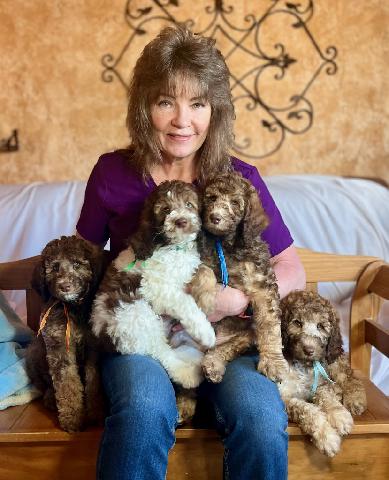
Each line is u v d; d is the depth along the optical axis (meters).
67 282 1.63
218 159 1.92
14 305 2.76
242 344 1.71
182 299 1.64
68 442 1.65
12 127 3.77
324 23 3.72
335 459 1.68
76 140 3.79
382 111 3.84
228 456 1.51
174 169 1.96
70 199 3.20
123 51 3.70
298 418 1.64
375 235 3.08
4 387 1.78
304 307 1.74
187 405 1.65
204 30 3.68
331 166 3.89
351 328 2.26
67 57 3.70
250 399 1.50
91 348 1.72
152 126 1.88
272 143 3.84
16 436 1.61
